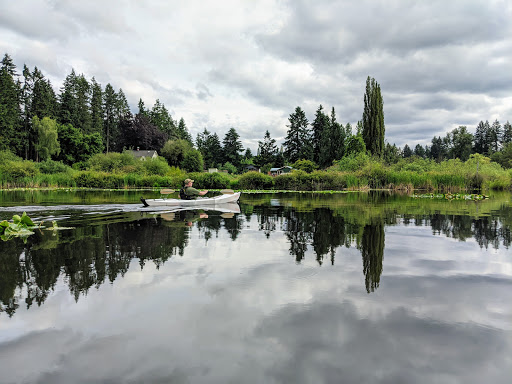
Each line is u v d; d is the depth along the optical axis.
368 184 27.31
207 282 2.99
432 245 4.70
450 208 10.48
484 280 3.10
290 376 1.58
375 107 46.81
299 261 3.77
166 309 2.38
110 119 77.19
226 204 12.03
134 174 31.53
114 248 4.38
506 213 8.91
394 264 3.67
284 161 79.31
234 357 1.76
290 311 2.37
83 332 2.04
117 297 2.61
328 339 1.96
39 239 5.00
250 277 3.15
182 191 11.62
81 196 16.80
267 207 10.94
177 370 1.63
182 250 4.29
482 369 1.65
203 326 2.12
